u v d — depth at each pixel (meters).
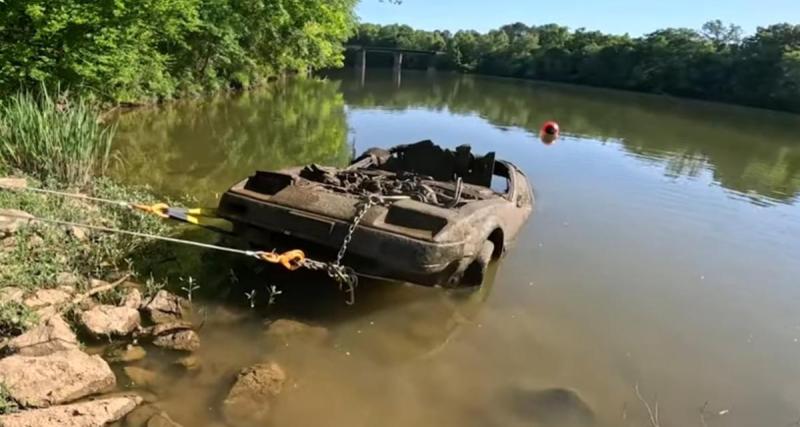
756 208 9.86
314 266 4.66
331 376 4.18
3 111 8.02
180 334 4.31
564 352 4.76
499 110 25.06
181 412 3.60
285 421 3.63
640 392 4.29
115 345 4.19
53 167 7.02
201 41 20.55
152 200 7.42
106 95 13.95
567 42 61.00
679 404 4.17
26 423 3.14
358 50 60.94
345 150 13.05
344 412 3.79
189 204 7.67
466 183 7.78
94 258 5.23
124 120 14.80
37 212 5.59
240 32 23.81
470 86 44.28
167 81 18.06
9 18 10.35
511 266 6.46
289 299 5.21
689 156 15.22
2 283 4.43
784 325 5.50
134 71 14.27
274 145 13.11
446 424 3.77
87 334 4.18
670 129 21.69
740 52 42.84
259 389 3.82
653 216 8.85
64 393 3.48
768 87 39.22
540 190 10.02
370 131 16.17
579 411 3.97
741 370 4.69
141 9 13.10
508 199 6.79
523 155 13.55
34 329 3.93
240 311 4.93
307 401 3.86
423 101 27.36
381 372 4.30
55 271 4.77
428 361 4.49
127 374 3.88
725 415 4.08
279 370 4.07
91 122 7.88
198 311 4.84
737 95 41.66
